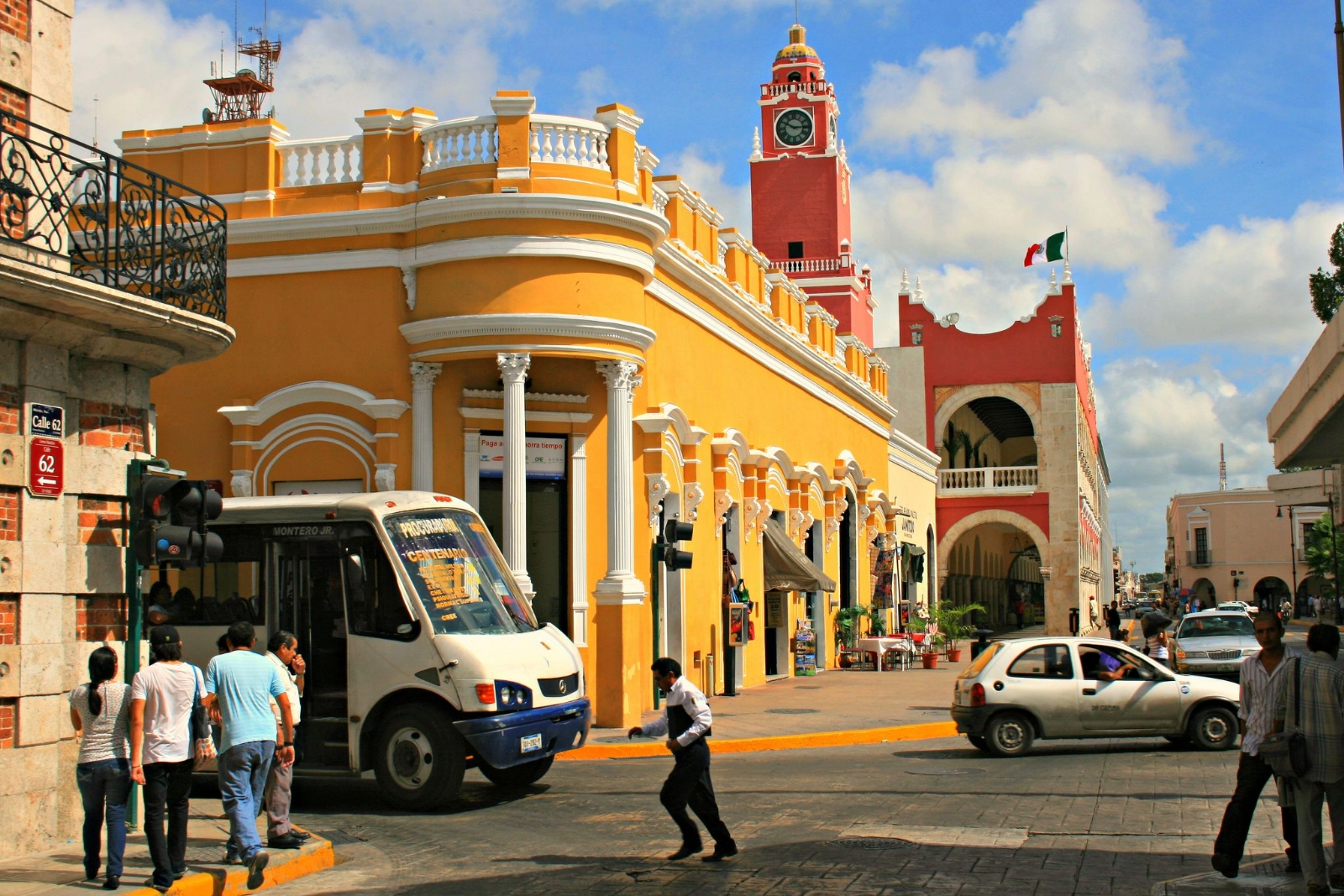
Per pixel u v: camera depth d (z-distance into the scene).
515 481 18.08
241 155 19.53
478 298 18.27
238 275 19.28
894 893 8.68
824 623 32.78
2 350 9.66
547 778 14.83
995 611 66.44
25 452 9.72
